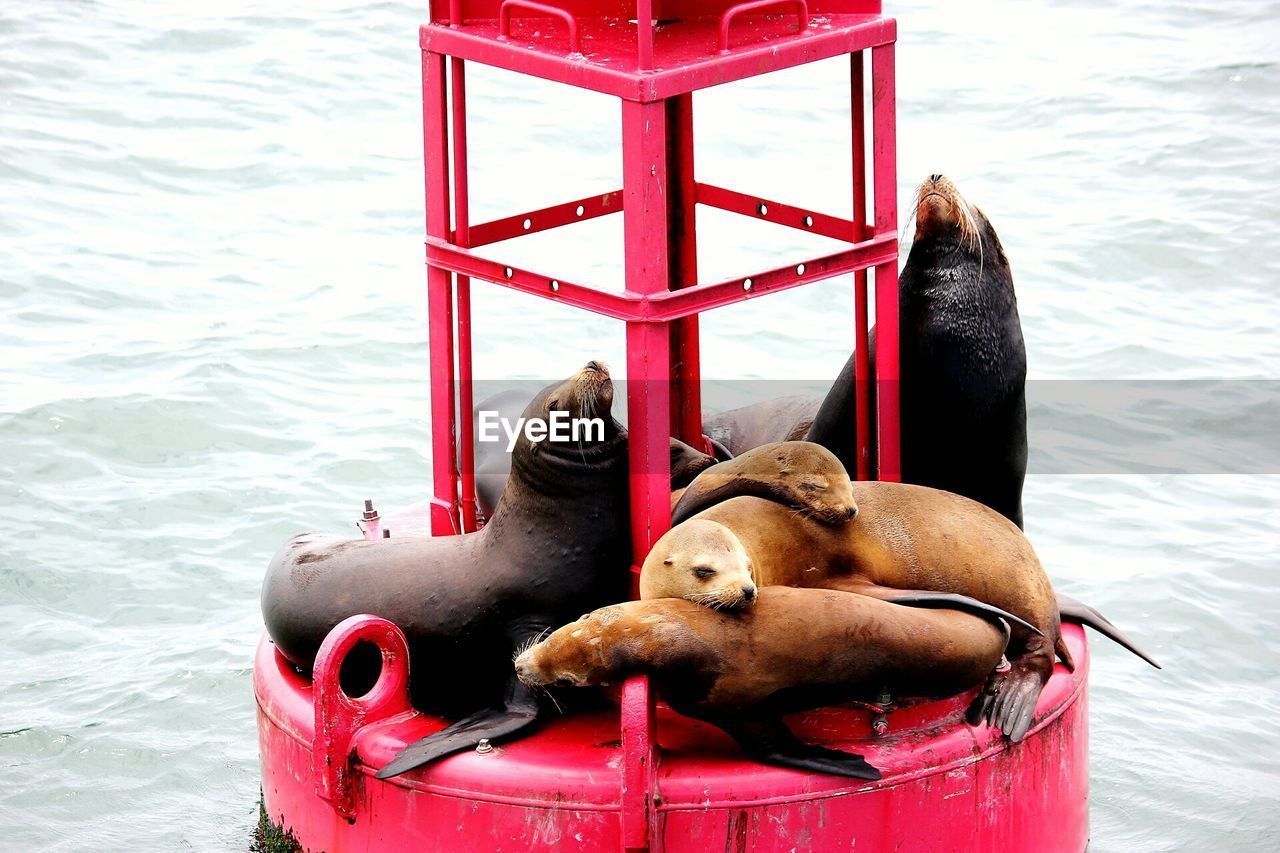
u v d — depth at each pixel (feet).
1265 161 96.99
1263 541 64.69
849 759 37.58
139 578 62.90
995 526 40.96
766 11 43.70
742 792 36.96
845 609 36.60
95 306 83.10
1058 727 40.83
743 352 77.30
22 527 65.87
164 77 110.52
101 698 55.47
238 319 81.82
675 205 48.03
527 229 47.11
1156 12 122.72
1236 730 53.93
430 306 45.37
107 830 48.19
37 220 91.71
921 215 45.21
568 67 40.04
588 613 38.37
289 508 67.26
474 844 38.09
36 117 104.01
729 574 36.17
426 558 41.50
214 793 50.19
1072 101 106.42
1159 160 97.76
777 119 102.22
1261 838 47.67
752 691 36.47
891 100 43.27
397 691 40.29
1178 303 83.66
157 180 96.99
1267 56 111.14
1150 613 60.49
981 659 37.45
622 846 37.11
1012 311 45.47
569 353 76.84
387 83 109.91
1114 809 49.32
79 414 72.95
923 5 128.77
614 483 40.68
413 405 74.74
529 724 39.19
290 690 42.57
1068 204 93.15
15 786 50.52
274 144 101.04
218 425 72.90
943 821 38.68
